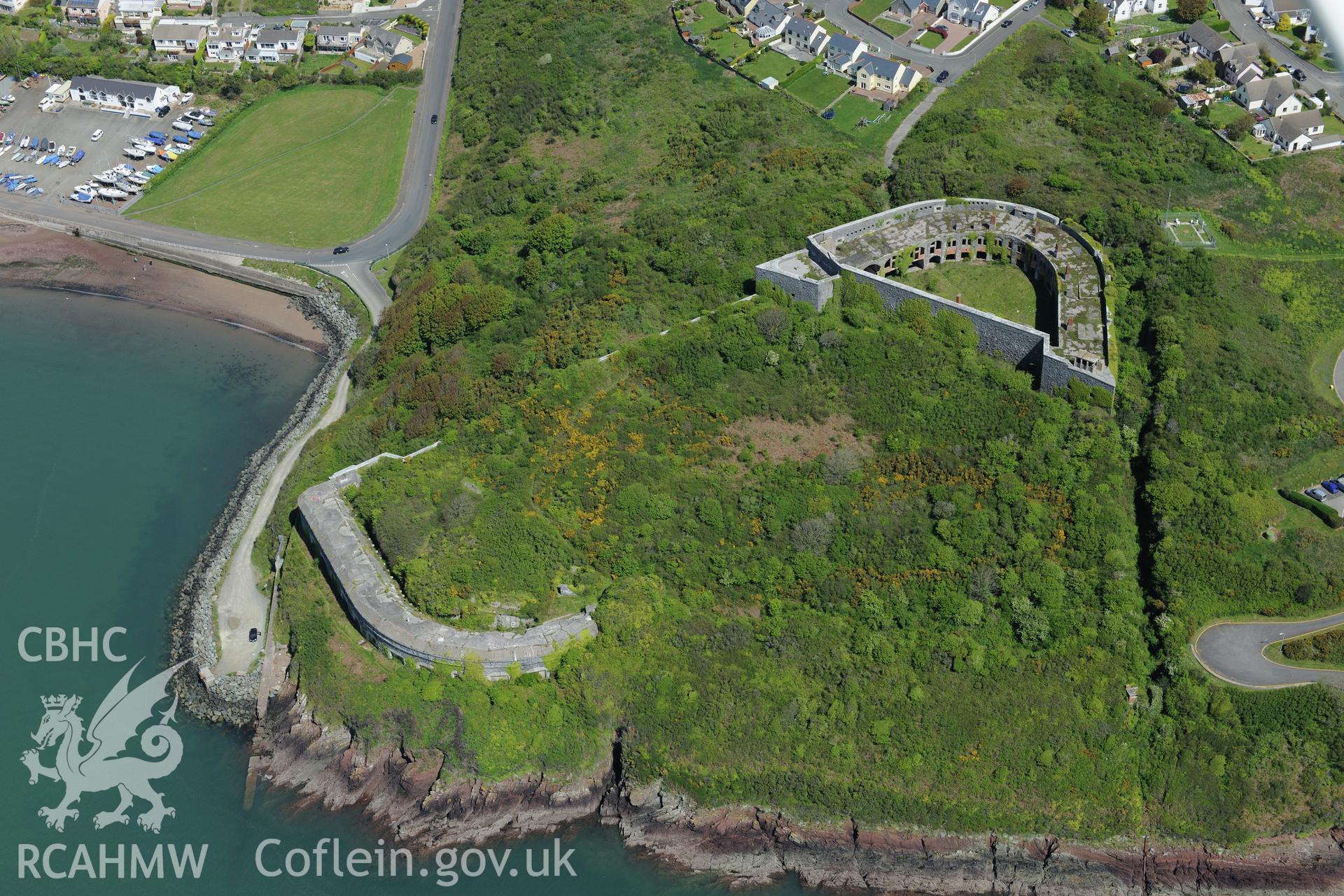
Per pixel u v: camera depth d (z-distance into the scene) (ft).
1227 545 540.52
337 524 598.34
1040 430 578.66
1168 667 515.50
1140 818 500.74
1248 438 577.84
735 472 588.09
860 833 509.76
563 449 607.37
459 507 584.81
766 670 534.78
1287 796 495.41
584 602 557.33
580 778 529.86
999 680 523.70
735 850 515.09
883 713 521.65
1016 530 554.46
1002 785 506.48
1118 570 540.11
